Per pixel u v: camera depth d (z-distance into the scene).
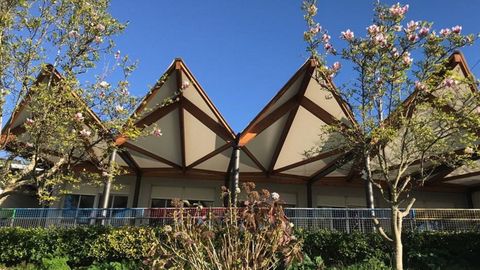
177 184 23.06
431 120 9.24
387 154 10.70
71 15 9.77
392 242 8.85
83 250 12.78
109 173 11.57
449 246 12.21
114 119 10.61
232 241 6.06
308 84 15.37
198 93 15.80
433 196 24.00
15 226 14.60
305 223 13.40
